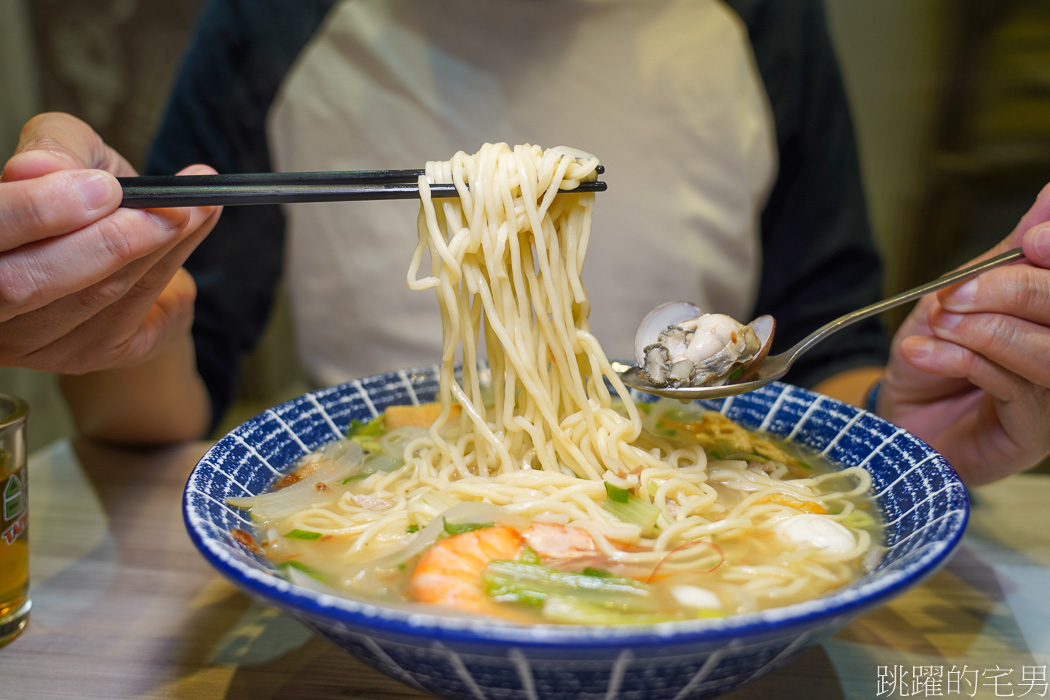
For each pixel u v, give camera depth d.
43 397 0.95
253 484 0.29
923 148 0.96
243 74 0.55
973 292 0.29
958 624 0.29
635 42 0.52
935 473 0.27
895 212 1.00
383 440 0.34
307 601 0.20
